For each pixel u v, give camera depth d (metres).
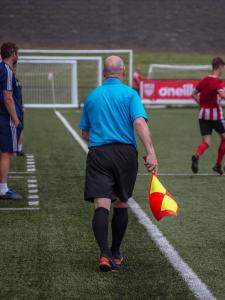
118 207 8.50
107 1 68.25
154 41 67.62
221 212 11.88
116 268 8.12
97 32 67.50
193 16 68.62
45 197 13.26
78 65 56.09
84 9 68.00
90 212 11.80
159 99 41.75
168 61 63.12
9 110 12.41
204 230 10.47
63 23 67.38
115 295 7.30
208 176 16.11
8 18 66.75
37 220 11.13
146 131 8.05
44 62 40.88
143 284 7.70
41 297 7.23
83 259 8.76
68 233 10.20
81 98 47.56
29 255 8.94
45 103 43.38
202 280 7.86
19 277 7.95
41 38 66.75
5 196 12.93
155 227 10.62
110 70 8.56
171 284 7.70
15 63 12.55
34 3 67.19
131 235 10.10
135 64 60.94
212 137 26.20
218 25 68.25
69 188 14.31
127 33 67.69
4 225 10.75
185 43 67.81
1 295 7.30
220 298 7.21
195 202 12.80
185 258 8.84
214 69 16.28
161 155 19.97
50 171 16.75
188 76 50.22
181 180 15.48
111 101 8.36
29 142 23.31
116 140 8.23
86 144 22.73
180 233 10.25
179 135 26.02
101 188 8.10
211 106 16.09
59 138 24.61
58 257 8.84
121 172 8.21
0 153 12.85
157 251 9.18
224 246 9.48
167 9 68.62
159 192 8.13
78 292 7.39
